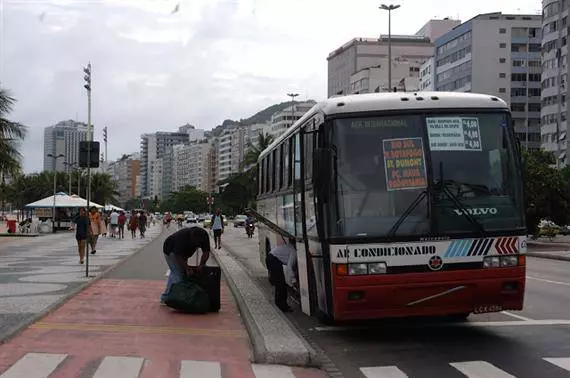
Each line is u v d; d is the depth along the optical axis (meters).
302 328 10.07
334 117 8.46
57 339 8.56
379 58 154.50
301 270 10.34
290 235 11.60
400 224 8.14
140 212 44.84
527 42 111.12
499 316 10.87
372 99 8.61
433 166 8.37
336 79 167.62
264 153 16.44
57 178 103.19
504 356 7.90
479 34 111.06
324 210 8.37
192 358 7.76
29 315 10.02
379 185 8.27
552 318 10.67
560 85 91.50
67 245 31.62
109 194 103.69
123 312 10.89
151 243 34.47
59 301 11.54
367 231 8.12
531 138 111.38
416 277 8.07
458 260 8.17
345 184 8.25
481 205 8.34
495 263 8.26
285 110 169.75
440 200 8.26
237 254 28.70
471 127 8.58
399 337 9.22
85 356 7.65
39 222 52.75
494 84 110.94
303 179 10.02
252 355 8.00
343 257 8.07
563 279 17.56
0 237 41.31
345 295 8.02
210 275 11.24
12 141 32.56
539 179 37.53
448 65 120.38
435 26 158.62
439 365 7.51
